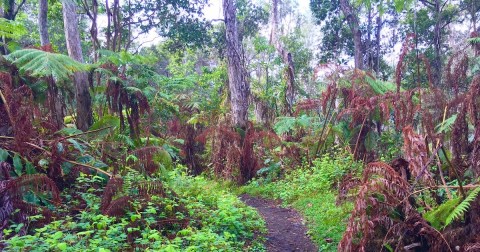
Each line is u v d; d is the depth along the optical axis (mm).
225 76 19000
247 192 9617
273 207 7961
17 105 5621
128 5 18984
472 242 3824
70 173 5867
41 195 5020
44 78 7066
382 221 4098
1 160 5094
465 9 20125
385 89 9664
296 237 5816
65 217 4801
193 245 4285
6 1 10359
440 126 5586
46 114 7340
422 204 4602
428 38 21594
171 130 12836
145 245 4168
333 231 5562
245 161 10492
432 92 6062
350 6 18703
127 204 5023
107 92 7988
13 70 6617
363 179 4348
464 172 5125
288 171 10164
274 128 11953
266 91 16125
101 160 6516
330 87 10031
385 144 9836
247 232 5516
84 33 19641
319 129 10812
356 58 17609
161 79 9469
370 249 4148
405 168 4648
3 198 4410
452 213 3854
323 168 8766
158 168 6508
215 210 5980
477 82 5047
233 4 12344
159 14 19688
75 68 6289
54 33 21016
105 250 3189
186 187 6906
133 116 8164
